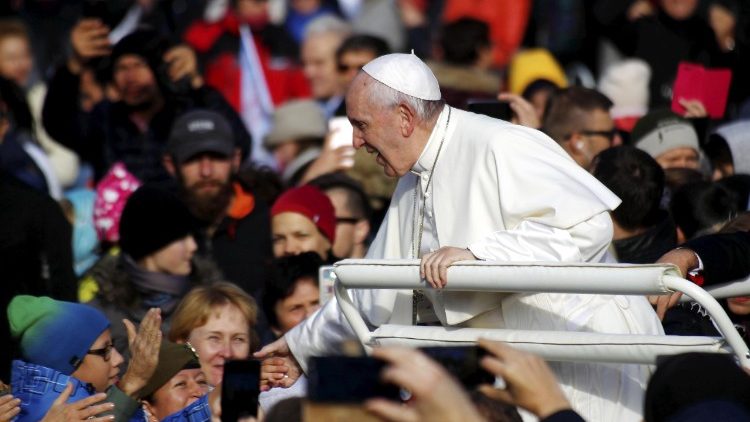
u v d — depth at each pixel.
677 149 27.28
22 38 38.16
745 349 15.38
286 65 40.78
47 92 33.19
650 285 15.52
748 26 36.22
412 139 18.75
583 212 17.61
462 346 14.27
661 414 13.23
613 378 17.80
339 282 17.45
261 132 39.03
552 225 17.69
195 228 25.89
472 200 18.44
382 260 17.05
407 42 45.03
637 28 36.53
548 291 16.06
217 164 27.91
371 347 17.56
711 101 28.14
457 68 32.91
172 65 31.62
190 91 31.69
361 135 18.94
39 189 27.75
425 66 18.89
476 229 18.39
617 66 35.25
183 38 39.91
